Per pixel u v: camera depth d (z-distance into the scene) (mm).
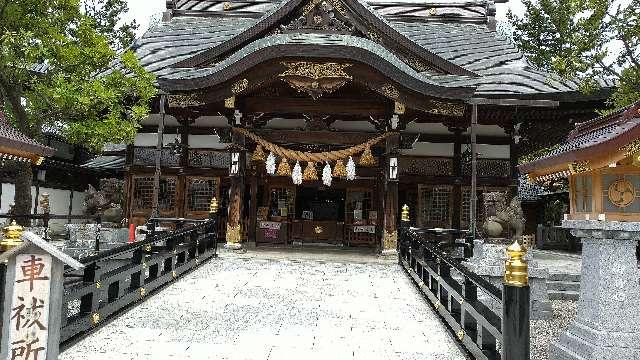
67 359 5211
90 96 11344
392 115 13734
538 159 5770
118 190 15914
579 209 5508
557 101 13805
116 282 6961
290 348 5785
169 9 22141
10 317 3994
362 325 6887
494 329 4582
